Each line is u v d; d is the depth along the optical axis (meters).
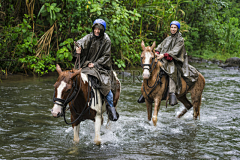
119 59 12.32
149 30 15.62
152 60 5.52
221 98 8.59
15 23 11.84
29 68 11.55
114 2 11.67
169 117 6.75
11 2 12.09
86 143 4.78
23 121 5.89
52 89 8.84
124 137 5.19
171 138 5.20
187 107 6.76
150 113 6.11
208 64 17.45
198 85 6.55
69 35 12.00
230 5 25.23
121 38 12.30
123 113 6.88
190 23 21.31
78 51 4.77
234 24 24.28
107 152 4.41
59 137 5.05
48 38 11.34
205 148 4.71
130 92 9.07
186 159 4.22
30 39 10.98
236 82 11.27
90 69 4.72
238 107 7.61
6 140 4.82
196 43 21.75
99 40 5.03
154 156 4.30
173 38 6.33
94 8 10.78
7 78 10.38
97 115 4.62
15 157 4.12
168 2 15.66
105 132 5.43
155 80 5.71
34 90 8.62
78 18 11.72
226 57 19.67
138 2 14.11
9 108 6.72
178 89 6.17
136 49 14.14
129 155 4.31
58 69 4.14
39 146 4.59
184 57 6.40
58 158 4.13
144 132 5.54
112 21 11.28
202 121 6.40
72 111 4.55
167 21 15.74
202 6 20.88
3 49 11.11
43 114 6.42
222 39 22.20
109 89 4.75
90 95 4.49
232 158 4.30
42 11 10.76
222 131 5.68
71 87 3.94
